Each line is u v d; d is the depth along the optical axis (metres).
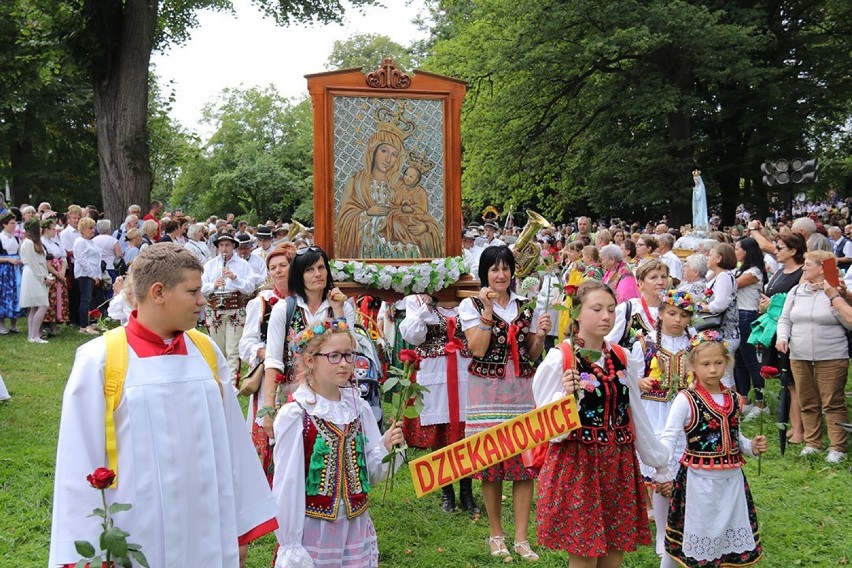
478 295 4.72
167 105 20.97
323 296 4.56
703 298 6.80
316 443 3.35
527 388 4.67
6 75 19.05
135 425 2.47
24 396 8.14
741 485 4.03
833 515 5.32
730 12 24.55
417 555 4.61
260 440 4.65
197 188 49.72
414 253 5.56
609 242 9.29
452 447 3.35
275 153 48.34
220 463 2.65
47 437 6.83
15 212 13.28
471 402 4.69
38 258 11.21
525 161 26.16
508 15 24.92
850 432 6.86
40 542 4.75
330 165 5.38
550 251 8.53
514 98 25.16
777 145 25.62
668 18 21.91
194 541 2.53
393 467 3.44
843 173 32.75
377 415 4.76
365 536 3.48
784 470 6.27
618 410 3.68
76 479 2.38
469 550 4.64
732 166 26.14
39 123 30.95
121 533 2.22
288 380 4.41
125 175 17.00
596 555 3.52
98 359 2.48
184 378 2.59
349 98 5.42
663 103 22.56
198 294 2.60
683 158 24.53
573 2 22.84
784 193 27.52
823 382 6.48
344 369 3.39
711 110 23.44
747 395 7.92
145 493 2.45
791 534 5.00
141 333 2.57
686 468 4.02
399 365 5.89
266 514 2.81
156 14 17.25
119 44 17.05
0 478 5.76
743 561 3.99
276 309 4.44
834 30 27.02
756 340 7.13
